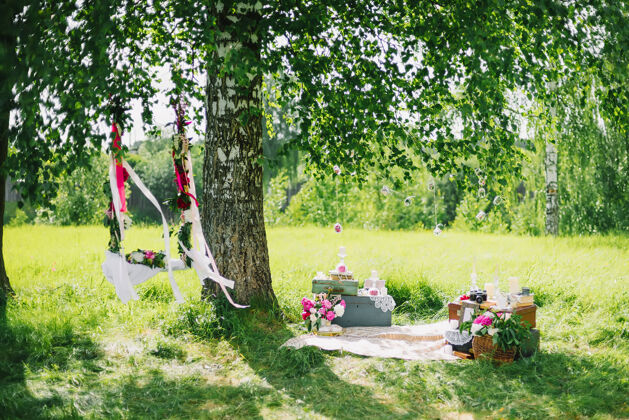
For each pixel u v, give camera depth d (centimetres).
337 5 608
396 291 827
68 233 1697
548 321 686
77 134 457
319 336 605
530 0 560
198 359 531
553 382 480
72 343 559
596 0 554
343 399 438
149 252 541
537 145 1445
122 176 507
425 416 409
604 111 661
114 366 506
